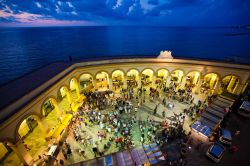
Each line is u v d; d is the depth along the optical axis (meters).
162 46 120.75
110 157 14.19
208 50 103.75
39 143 19.22
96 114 23.09
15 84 19.56
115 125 20.62
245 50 103.69
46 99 19.08
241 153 17.41
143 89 30.12
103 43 137.12
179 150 17.67
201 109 23.66
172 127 20.19
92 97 27.20
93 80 28.66
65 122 21.00
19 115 15.34
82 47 119.00
